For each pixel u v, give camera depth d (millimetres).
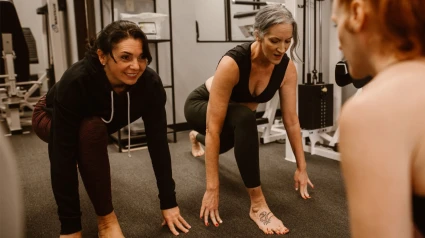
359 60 492
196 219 1562
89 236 1435
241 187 1936
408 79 418
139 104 1330
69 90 1157
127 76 1181
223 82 1419
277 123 3504
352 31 469
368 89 443
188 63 3537
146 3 3270
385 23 439
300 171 1691
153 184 2027
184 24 3469
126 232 1461
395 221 393
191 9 3486
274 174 2148
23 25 5586
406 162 399
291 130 1640
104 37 1159
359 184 410
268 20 1318
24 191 1941
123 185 2018
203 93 1871
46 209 1704
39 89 4910
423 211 449
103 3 3107
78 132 1208
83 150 1206
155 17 2939
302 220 1532
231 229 1460
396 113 400
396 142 396
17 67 3756
